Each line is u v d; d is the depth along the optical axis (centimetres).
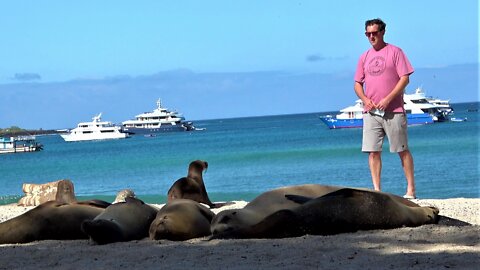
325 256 684
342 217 821
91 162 5288
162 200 1744
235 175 3084
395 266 629
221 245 768
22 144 8725
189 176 1366
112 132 12938
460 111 17238
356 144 5434
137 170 3991
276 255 696
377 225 836
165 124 14362
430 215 897
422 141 5122
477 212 1081
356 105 9269
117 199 1412
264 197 916
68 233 909
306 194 927
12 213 1319
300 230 812
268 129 13962
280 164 3691
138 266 681
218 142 8412
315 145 5653
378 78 1194
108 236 851
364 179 2562
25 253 790
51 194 1631
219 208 1314
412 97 8725
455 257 655
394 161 3238
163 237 854
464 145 4447
